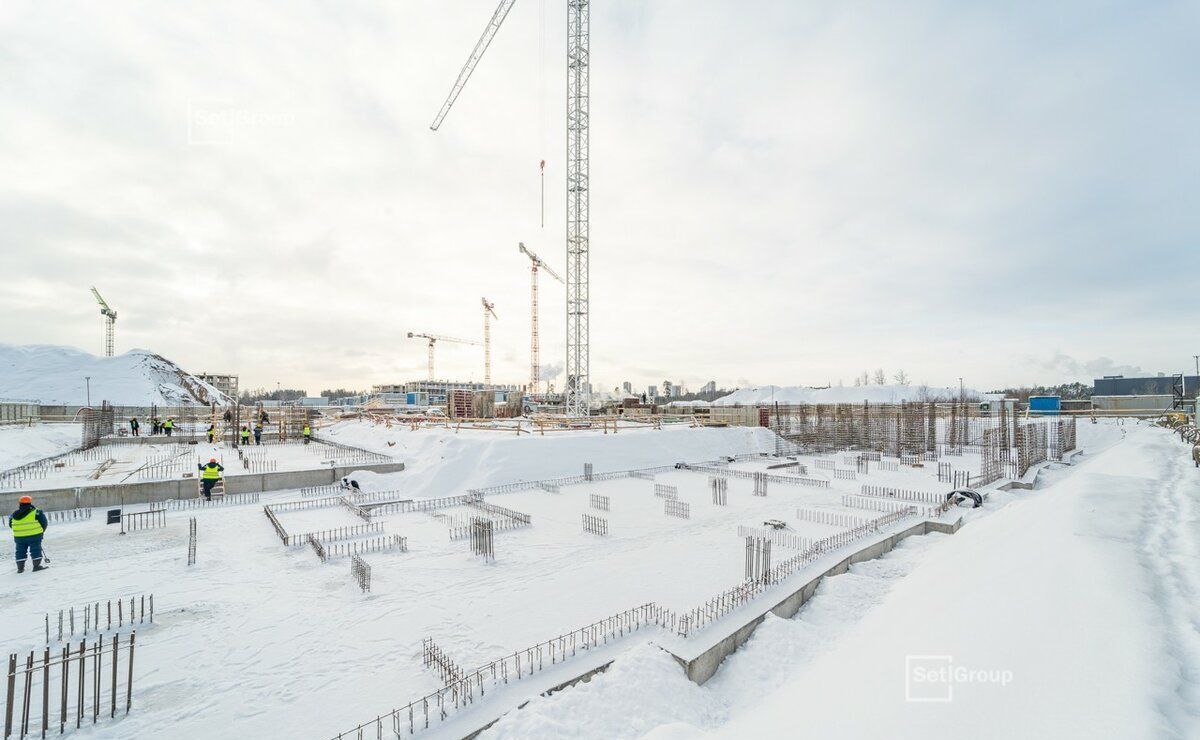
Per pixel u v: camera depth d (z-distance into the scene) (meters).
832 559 15.95
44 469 26.50
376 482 27.84
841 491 27.70
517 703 8.59
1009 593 8.71
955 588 10.38
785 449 47.53
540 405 82.56
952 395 100.25
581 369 59.50
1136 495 14.91
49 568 15.02
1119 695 5.20
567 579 14.45
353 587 13.80
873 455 42.34
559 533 19.17
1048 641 6.59
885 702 6.22
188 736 8.11
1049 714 5.09
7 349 71.25
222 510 21.91
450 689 9.12
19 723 8.27
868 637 9.62
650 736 7.37
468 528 19.50
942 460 40.16
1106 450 40.53
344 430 51.00
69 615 12.01
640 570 15.16
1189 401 58.56
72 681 9.46
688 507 22.58
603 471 33.00
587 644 10.43
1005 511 19.06
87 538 17.91
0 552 16.14
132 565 15.26
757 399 97.88
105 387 67.94
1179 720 4.78
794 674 10.15
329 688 9.34
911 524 20.22
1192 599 7.66
